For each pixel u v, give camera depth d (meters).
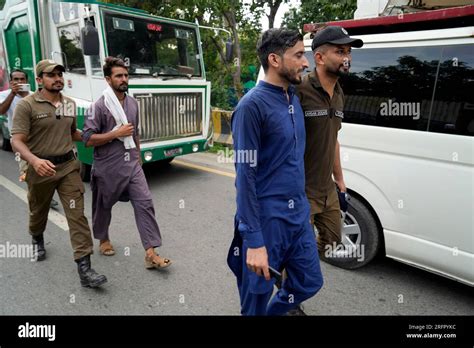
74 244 3.04
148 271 3.33
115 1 9.21
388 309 2.77
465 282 2.62
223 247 3.80
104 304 2.87
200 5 9.21
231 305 2.84
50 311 2.78
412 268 3.35
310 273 2.14
